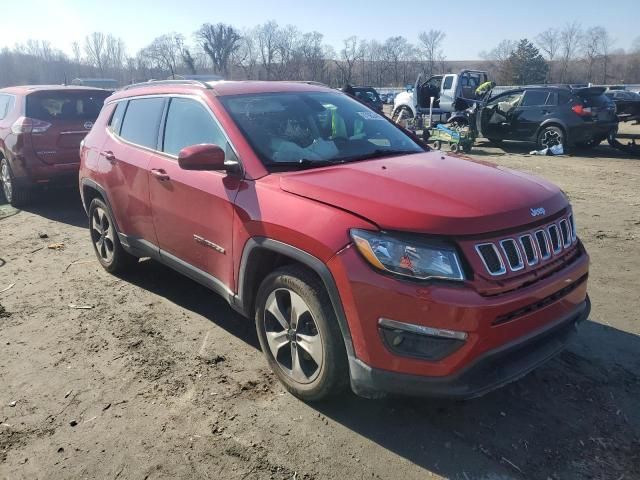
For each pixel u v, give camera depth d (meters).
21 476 2.69
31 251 6.24
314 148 3.68
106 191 4.90
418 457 2.76
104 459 2.79
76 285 5.15
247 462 2.75
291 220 2.98
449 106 19.97
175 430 3.00
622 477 2.59
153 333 4.14
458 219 2.61
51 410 3.21
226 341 4.00
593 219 7.24
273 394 3.32
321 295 2.92
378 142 4.00
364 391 2.79
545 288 2.75
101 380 3.51
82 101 8.32
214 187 3.57
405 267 2.58
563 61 85.00
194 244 3.87
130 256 5.19
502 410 3.11
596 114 13.66
